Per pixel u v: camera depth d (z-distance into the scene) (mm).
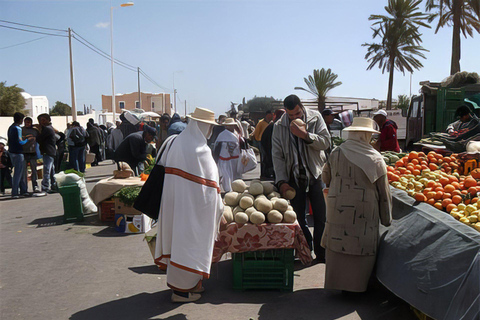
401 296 3660
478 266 3064
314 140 4984
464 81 13062
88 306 4266
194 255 3977
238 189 5004
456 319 3111
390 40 41656
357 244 4125
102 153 21281
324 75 34062
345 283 4207
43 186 11586
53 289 4719
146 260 5688
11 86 40594
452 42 26938
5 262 5660
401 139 21688
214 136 9461
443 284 3320
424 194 4453
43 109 54344
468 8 28375
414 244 3828
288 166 5172
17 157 10867
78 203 7934
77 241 6637
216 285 4816
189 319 3961
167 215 4094
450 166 5676
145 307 4234
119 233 7086
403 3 41625
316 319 3936
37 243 6562
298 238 4527
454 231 3531
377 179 4098
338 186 4215
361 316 3984
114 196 7121
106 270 5312
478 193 4344
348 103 24172
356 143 4219
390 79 43281
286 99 5043
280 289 4570
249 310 4145
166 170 4105
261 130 11906
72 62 26438
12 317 4031
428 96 12992
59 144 13719
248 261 4547
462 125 8109
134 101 96312
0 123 29594
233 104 34188
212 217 4074
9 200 10711
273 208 4602
